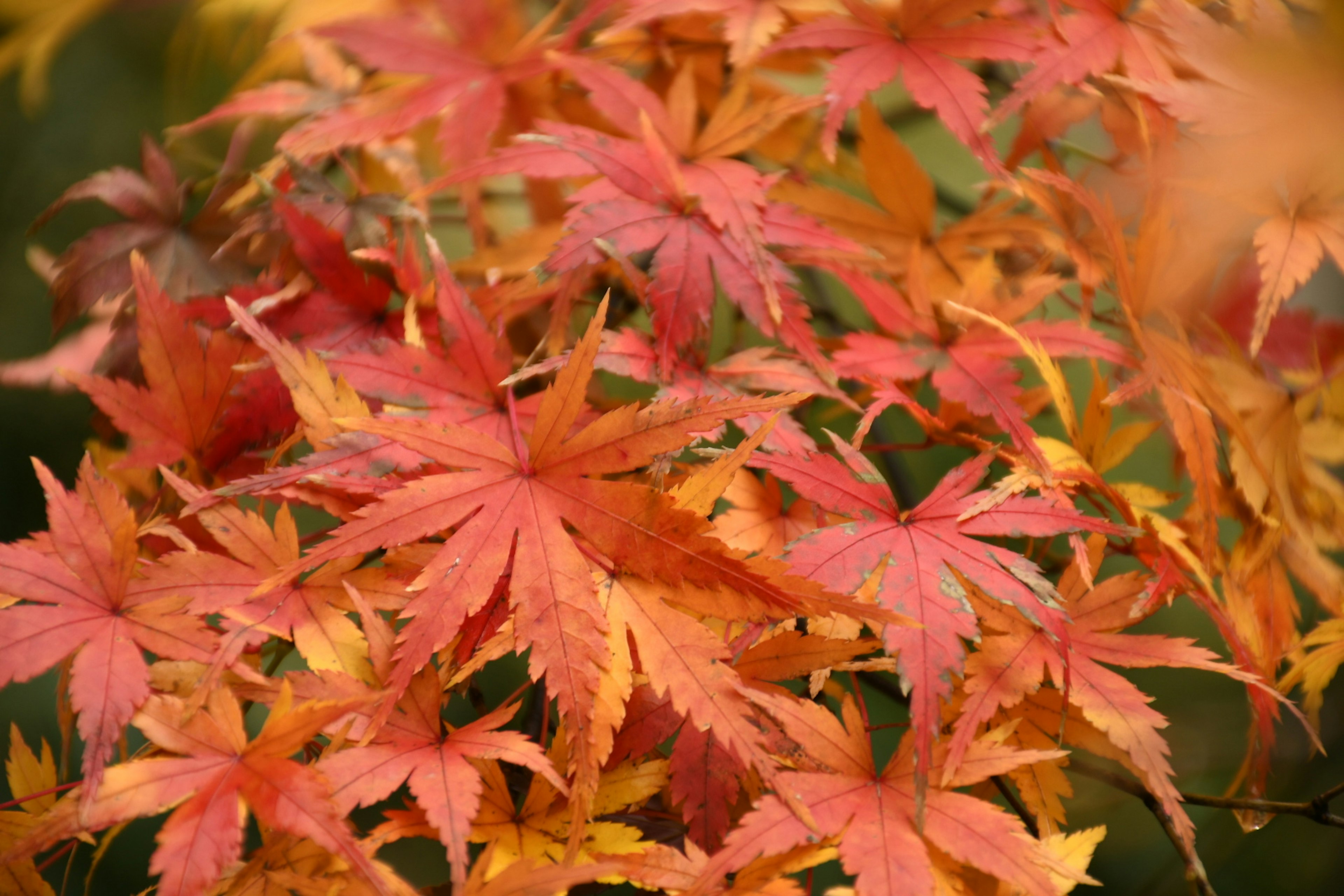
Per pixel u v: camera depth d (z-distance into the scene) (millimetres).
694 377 607
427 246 610
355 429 575
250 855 577
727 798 579
